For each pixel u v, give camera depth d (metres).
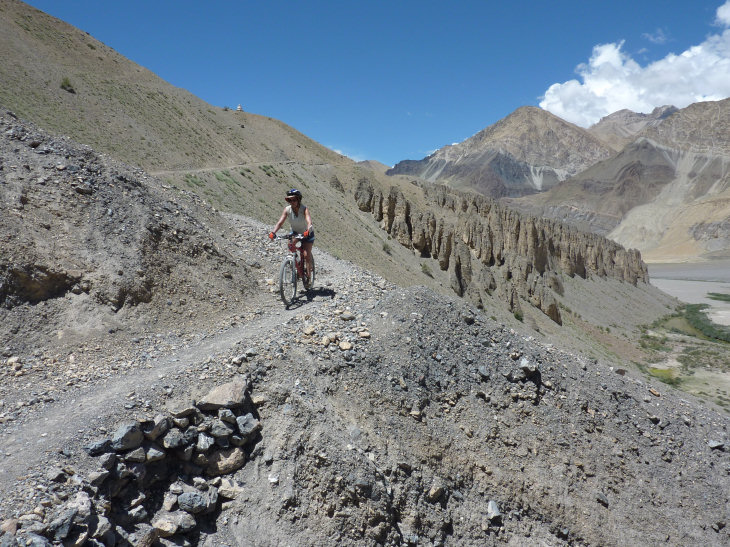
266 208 39.81
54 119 42.41
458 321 9.37
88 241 8.38
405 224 59.09
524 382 8.66
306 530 5.19
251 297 10.45
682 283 160.75
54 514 3.89
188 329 8.50
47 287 7.50
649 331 79.31
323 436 5.80
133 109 56.47
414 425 7.05
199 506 4.97
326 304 9.60
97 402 5.56
